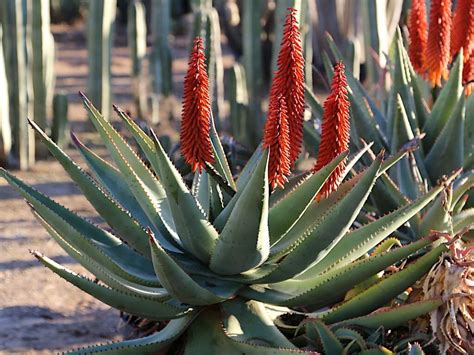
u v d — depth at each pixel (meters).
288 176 4.38
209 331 3.94
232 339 3.83
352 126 5.68
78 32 16.61
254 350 3.73
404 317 3.87
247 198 3.52
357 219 4.98
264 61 13.09
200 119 3.74
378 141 5.62
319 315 4.03
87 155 4.38
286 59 3.73
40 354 5.21
